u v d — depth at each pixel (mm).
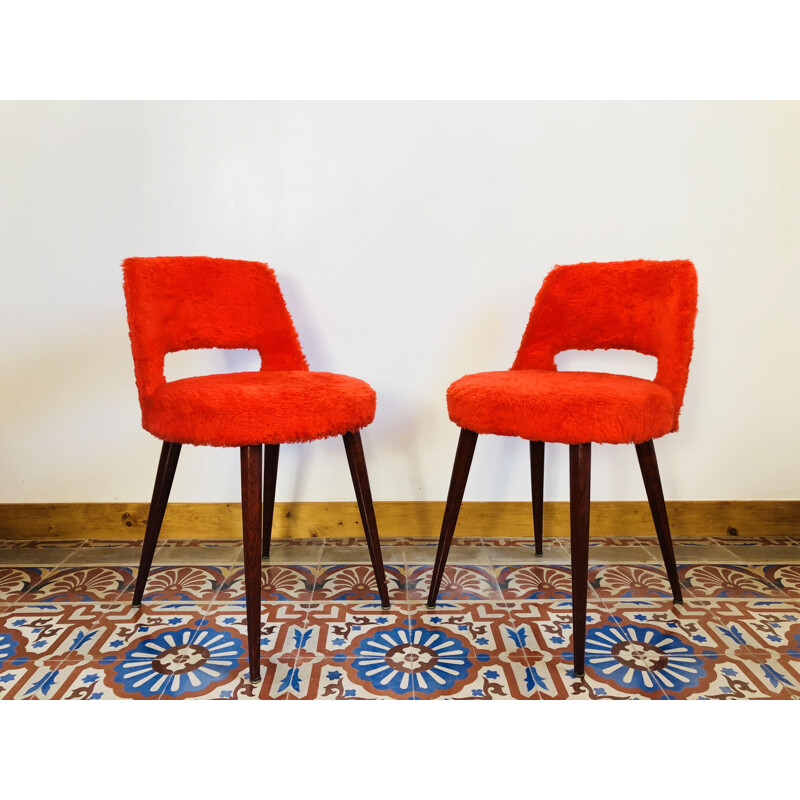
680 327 1184
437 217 1598
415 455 1671
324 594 1324
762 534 1711
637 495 1702
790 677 1023
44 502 1646
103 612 1233
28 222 1554
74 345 1600
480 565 1491
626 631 1173
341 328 1624
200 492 1659
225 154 1561
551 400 1001
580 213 1604
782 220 1606
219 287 1322
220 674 1020
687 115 1579
